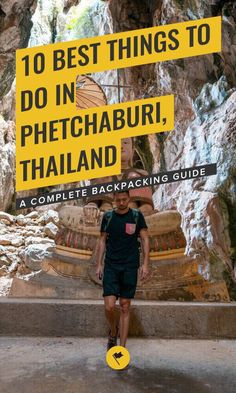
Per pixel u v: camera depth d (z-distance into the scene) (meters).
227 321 3.72
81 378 2.52
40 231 11.22
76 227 4.47
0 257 9.59
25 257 9.05
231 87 8.93
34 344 3.33
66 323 3.65
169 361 2.92
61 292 4.13
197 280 4.22
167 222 4.41
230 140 7.90
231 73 8.87
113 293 2.79
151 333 3.67
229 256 7.38
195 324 3.70
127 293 2.82
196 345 3.42
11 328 3.63
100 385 2.41
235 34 8.04
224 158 7.87
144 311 3.70
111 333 2.89
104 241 2.94
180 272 4.25
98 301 3.88
